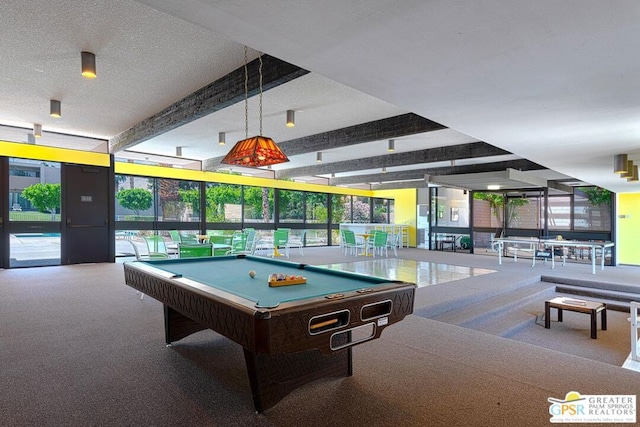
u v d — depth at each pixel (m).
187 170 10.37
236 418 2.04
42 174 7.48
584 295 7.05
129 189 9.43
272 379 2.15
